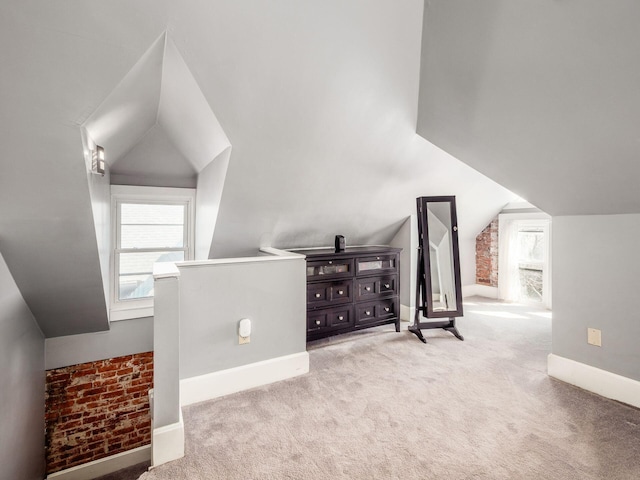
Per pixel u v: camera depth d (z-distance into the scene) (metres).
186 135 2.95
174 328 1.80
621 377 2.19
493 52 1.83
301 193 3.12
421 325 3.55
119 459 3.22
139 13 1.52
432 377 2.58
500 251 5.25
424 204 3.49
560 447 1.76
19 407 2.30
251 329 2.45
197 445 1.81
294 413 2.10
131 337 3.33
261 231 3.38
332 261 3.23
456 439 1.83
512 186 2.64
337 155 2.87
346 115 2.53
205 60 1.85
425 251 3.47
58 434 2.99
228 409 2.14
